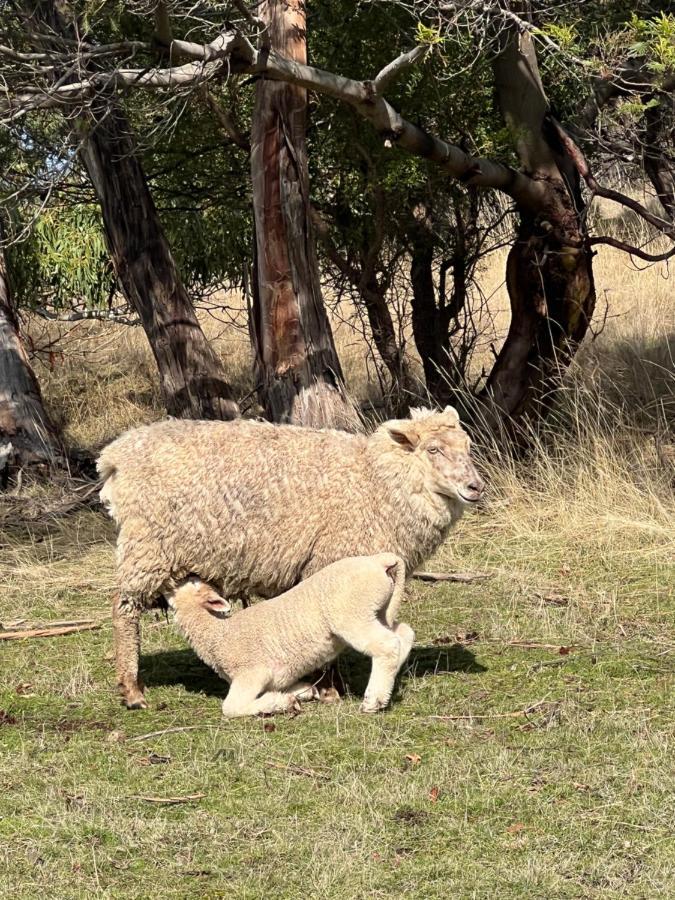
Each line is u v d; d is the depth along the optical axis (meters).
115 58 9.02
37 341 17.89
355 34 10.08
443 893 4.04
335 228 11.42
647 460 10.35
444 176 10.73
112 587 8.51
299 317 9.37
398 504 5.99
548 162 10.27
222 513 5.89
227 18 8.12
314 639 5.73
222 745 5.34
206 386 10.98
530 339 10.65
